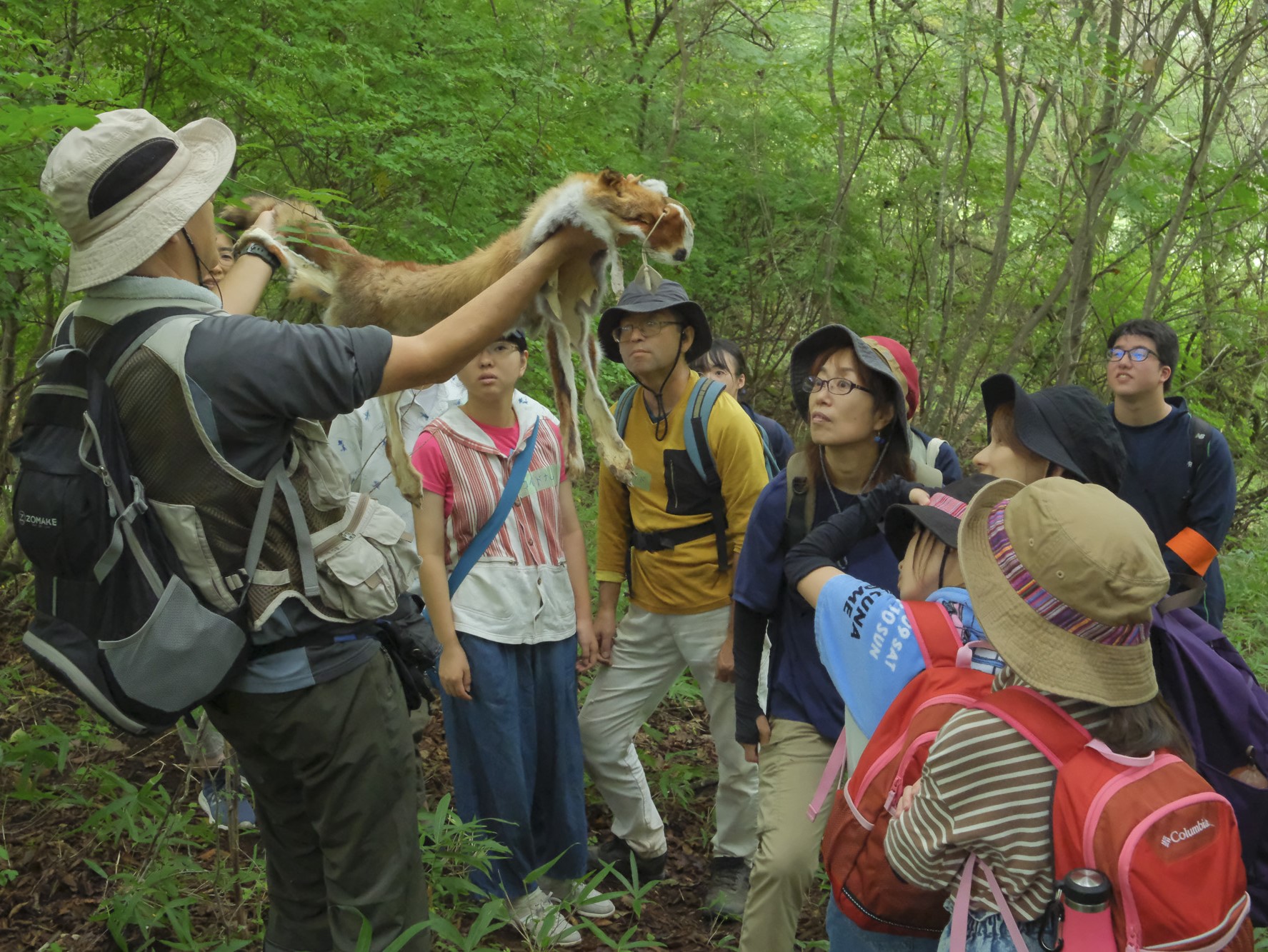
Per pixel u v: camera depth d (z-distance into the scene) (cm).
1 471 493
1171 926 145
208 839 319
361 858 218
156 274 197
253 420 189
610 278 245
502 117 544
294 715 207
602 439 243
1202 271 822
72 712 405
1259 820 197
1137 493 396
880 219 934
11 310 371
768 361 926
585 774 439
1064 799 154
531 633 324
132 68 471
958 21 707
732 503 339
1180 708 206
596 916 337
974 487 234
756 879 257
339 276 253
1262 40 765
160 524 190
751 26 958
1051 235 815
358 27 534
